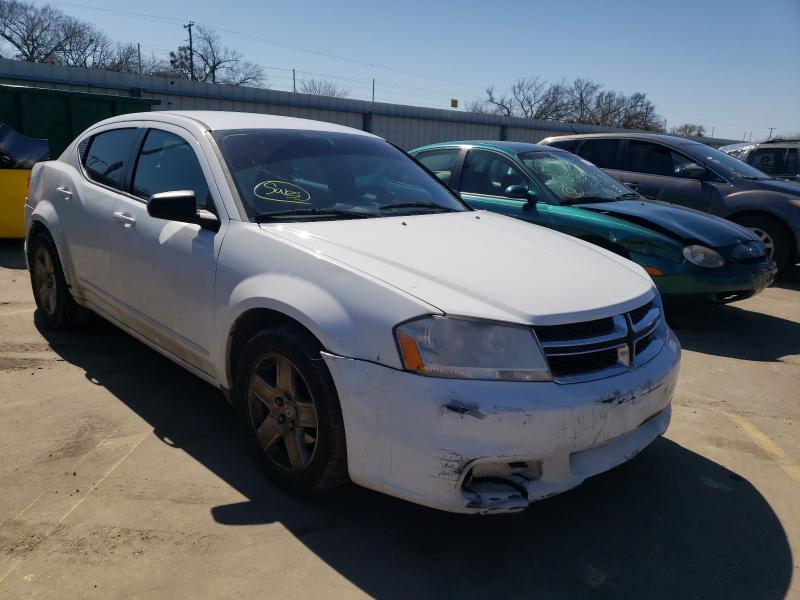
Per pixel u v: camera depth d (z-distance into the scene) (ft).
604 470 8.03
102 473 9.45
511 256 9.25
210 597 7.07
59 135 31.86
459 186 20.93
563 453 7.53
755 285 17.22
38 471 9.41
